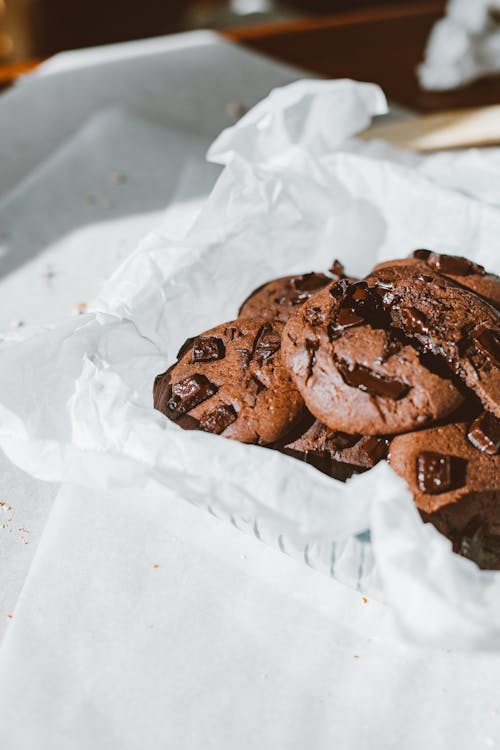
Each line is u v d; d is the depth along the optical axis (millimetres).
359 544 416
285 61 783
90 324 458
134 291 490
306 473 402
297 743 391
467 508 431
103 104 745
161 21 968
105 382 431
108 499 455
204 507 430
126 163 666
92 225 624
